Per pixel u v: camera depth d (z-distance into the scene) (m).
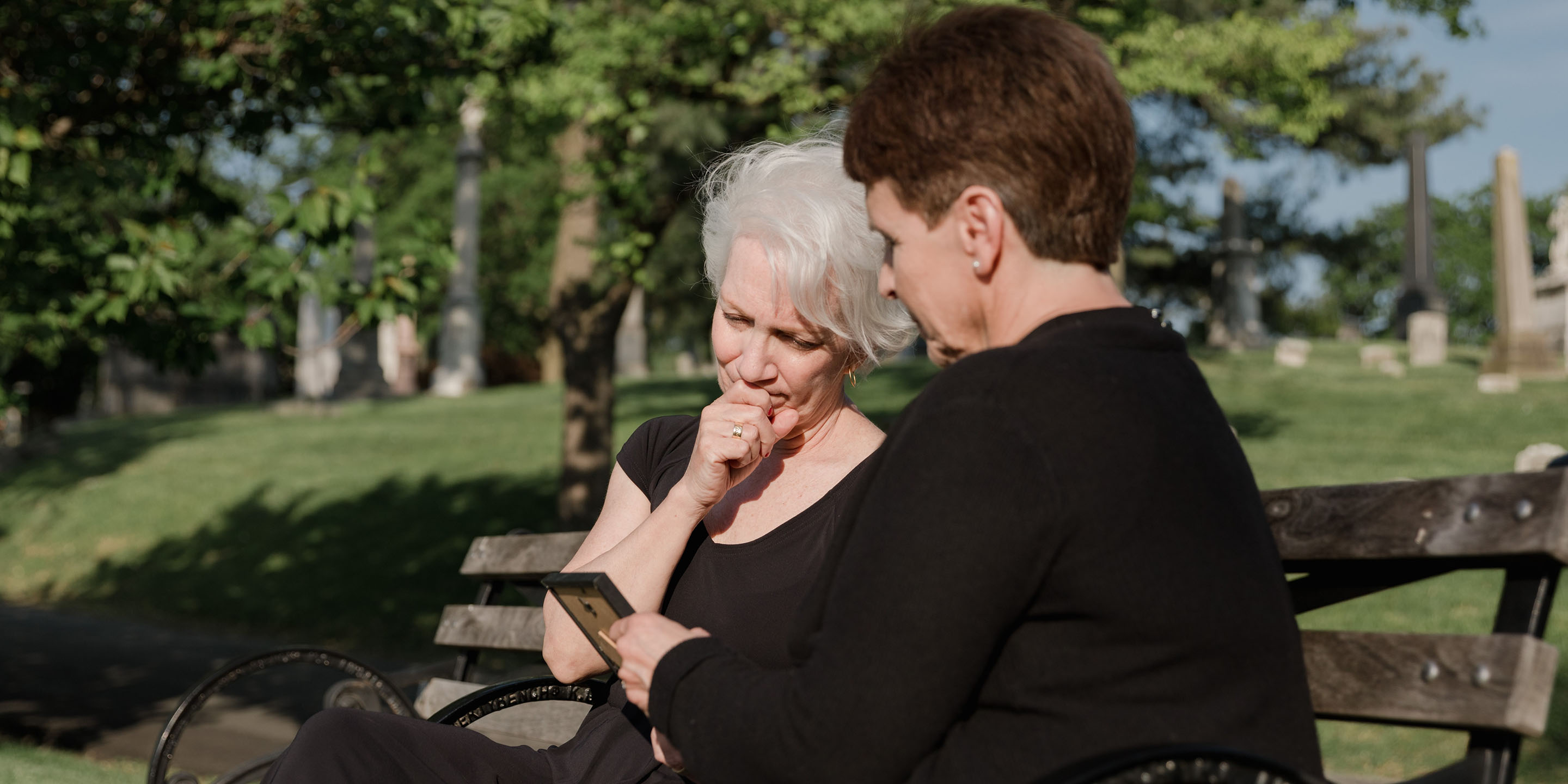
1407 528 1.63
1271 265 37.47
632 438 2.17
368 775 1.78
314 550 11.98
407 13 5.20
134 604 11.16
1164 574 1.24
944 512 1.27
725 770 1.39
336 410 22.09
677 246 27.06
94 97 5.18
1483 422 13.92
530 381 38.81
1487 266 61.19
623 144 9.26
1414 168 26.73
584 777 1.92
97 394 36.44
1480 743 1.50
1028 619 1.31
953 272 1.45
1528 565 1.51
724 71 9.28
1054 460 1.26
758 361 1.81
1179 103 17.64
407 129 6.14
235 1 4.99
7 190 4.56
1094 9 8.90
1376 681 1.61
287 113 5.67
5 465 18.27
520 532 2.95
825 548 1.80
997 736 1.31
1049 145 1.37
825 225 1.76
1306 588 1.83
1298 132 10.38
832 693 1.29
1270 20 10.35
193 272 5.02
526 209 34.28
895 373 22.77
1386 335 61.69
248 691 7.58
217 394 30.38
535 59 6.46
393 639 9.17
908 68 1.45
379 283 4.73
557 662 2.02
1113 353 1.35
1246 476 1.37
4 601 11.66
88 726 6.60
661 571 1.83
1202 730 1.24
